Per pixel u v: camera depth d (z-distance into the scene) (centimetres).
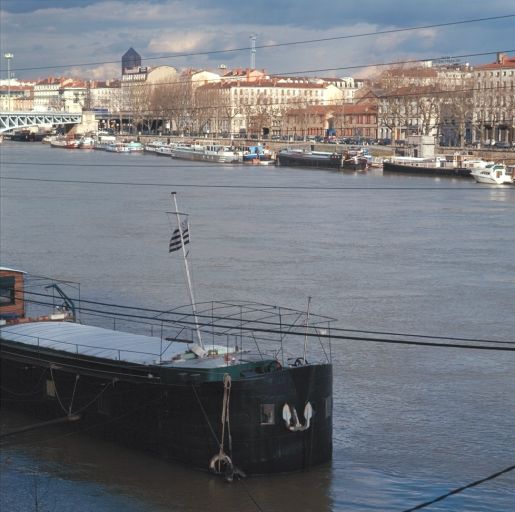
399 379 4741
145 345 3816
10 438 3828
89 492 3419
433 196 14312
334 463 3700
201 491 3400
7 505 3356
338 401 4419
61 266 7800
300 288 6969
